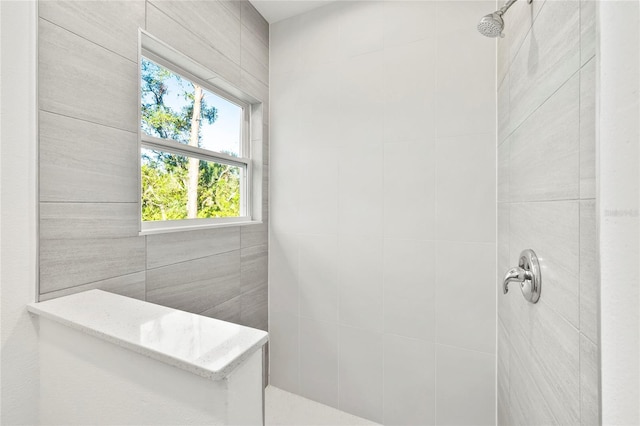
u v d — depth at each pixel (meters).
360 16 1.69
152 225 1.28
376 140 1.65
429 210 1.53
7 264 0.79
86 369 0.71
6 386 0.77
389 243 1.63
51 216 0.87
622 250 0.32
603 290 0.35
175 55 1.30
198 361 0.51
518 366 1.02
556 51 0.68
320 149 1.81
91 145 0.97
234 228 1.67
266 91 1.95
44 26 0.85
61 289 0.89
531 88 0.86
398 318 1.61
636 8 0.31
